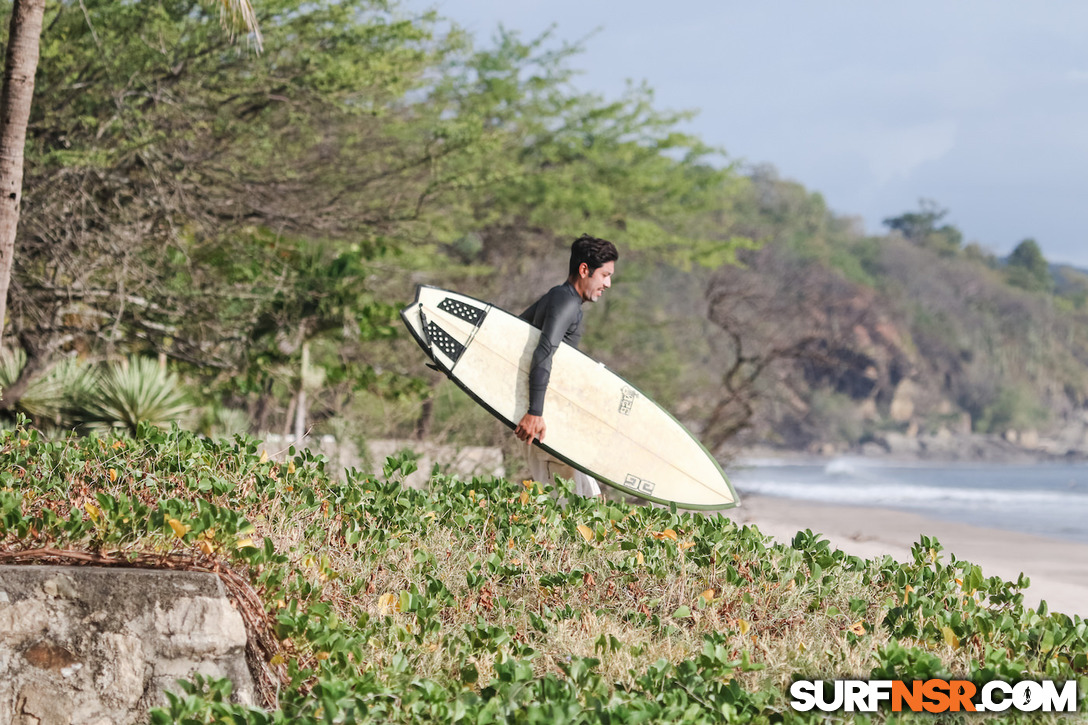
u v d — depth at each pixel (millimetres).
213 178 47719
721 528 17031
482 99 74250
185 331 49625
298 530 15461
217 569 12453
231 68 46969
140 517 13242
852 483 198375
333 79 47906
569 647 12906
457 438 38375
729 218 174875
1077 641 12953
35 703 11641
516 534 16266
